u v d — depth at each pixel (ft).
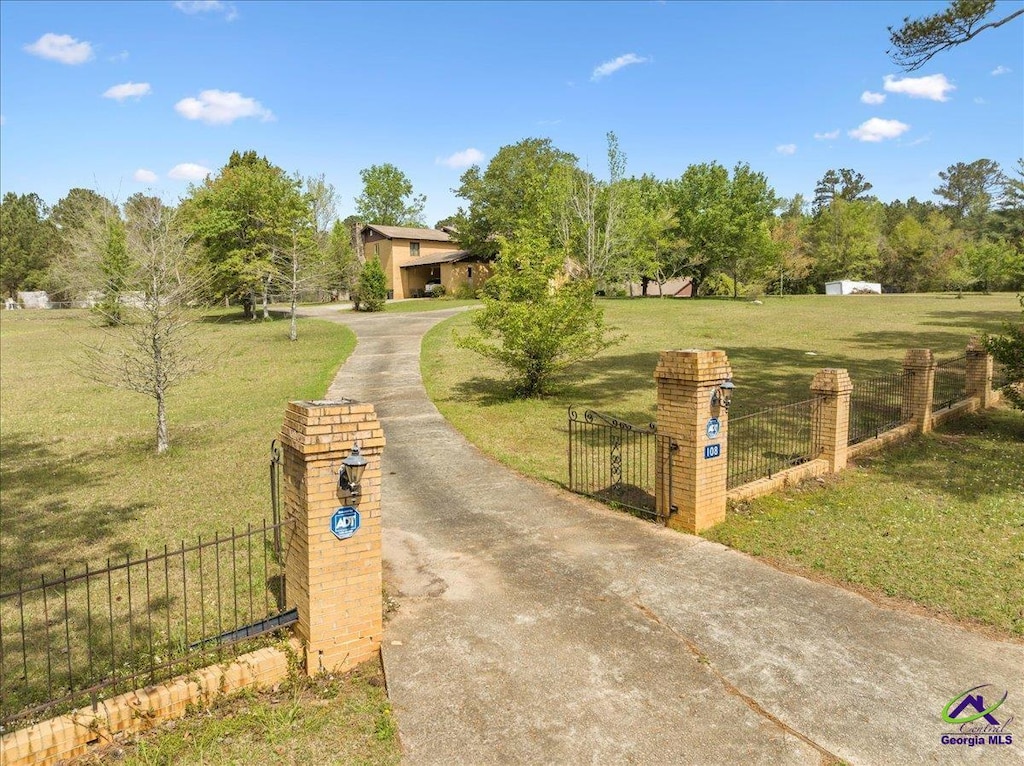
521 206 161.17
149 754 13.83
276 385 63.21
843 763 13.32
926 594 20.13
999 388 50.08
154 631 19.34
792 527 25.64
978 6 43.34
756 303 132.77
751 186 153.38
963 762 13.29
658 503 26.66
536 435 41.73
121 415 53.83
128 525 28.89
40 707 14.01
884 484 30.63
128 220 51.67
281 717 15.07
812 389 32.94
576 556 23.53
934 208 309.22
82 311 72.08
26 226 239.30
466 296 168.04
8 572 24.25
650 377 60.90
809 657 17.01
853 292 183.32
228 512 30.22
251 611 18.29
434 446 39.70
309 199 109.29
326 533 16.61
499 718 14.88
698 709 15.05
